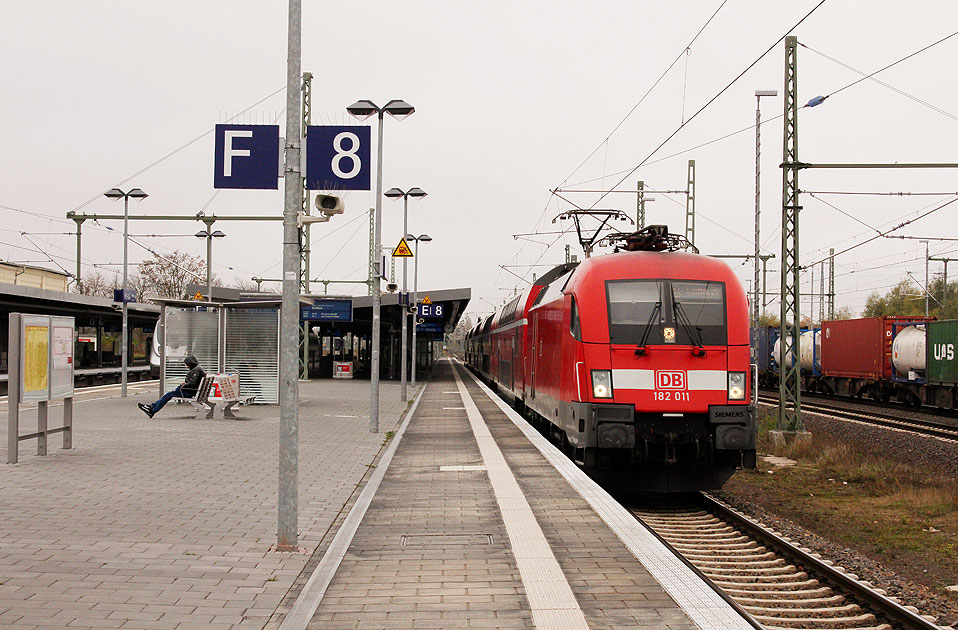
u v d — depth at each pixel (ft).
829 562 29.78
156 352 130.62
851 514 40.24
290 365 24.25
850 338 117.19
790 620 22.54
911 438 63.93
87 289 238.68
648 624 17.72
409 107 64.95
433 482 36.32
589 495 33.06
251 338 77.46
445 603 19.25
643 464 38.47
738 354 39.09
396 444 50.62
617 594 19.90
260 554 23.53
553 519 28.53
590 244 71.41
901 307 221.66
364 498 32.19
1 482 34.47
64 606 18.63
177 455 43.27
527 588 20.42
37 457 42.01
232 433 53.93
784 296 68.49
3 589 19.84
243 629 17.43
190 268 210.79
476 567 22.40
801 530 35.22
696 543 32.60
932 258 129.59
